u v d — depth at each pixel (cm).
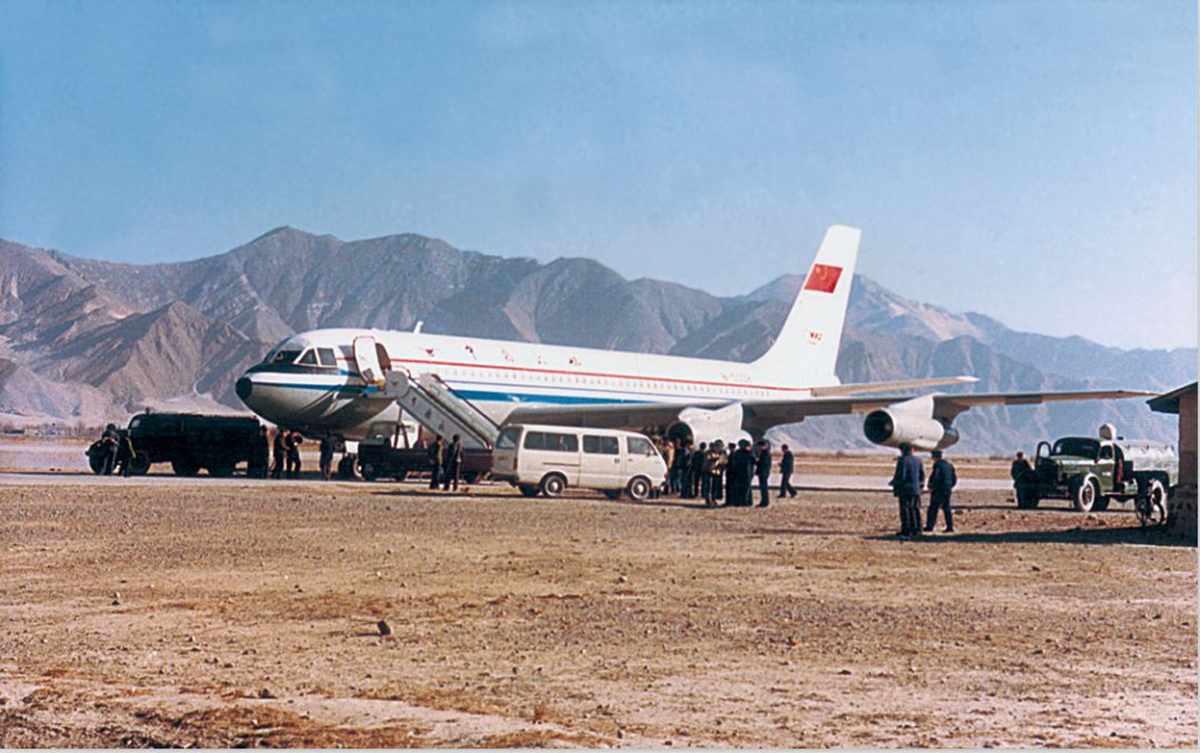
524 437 3909
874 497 4681
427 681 1181
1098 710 1091
